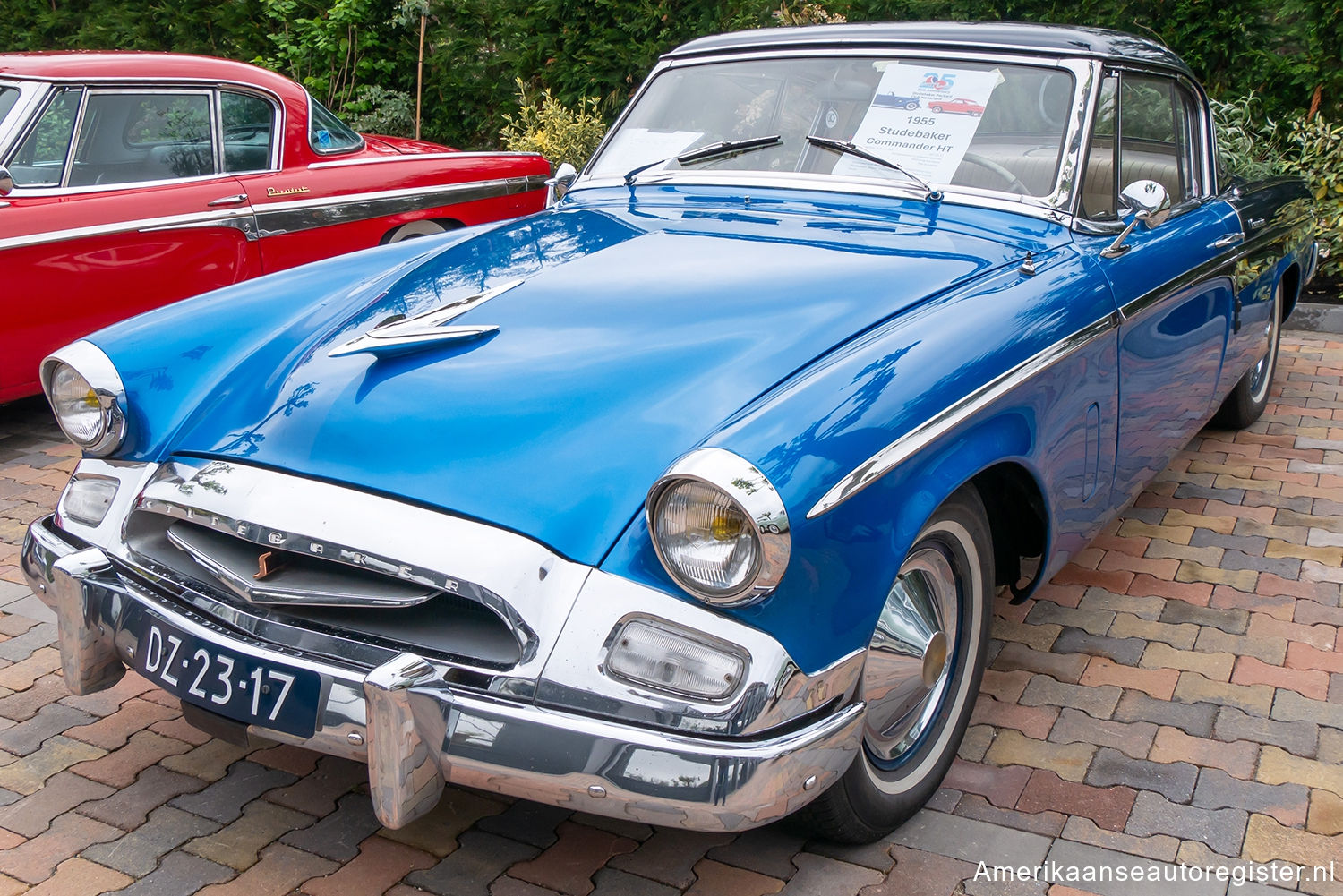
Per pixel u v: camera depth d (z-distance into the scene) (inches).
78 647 89.8
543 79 356.5
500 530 75.7
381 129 373.1
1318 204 261.0
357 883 88.1
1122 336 111.9
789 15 319.9
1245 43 272.4
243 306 108.2
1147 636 126.6
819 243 107.8
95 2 404.5
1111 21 278.5
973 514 94.1
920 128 122.9
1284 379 229.3
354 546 77.0
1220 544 151.2
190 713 85.2
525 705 72.3
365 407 86.4
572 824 95.7
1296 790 98.3
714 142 134.1
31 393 186.9
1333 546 149.9
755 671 71.4
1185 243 131.3
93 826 94.3
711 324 90.2
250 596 81.7
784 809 73.1
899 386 81.4
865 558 76.6
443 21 371.9
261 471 85.3
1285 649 123.3
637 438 79.0
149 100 197.2
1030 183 117.3
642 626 72.4
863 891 87.0
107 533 92.4
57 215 179.2
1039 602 135.3
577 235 115.6
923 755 95.2
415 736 73.8
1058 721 110.1
